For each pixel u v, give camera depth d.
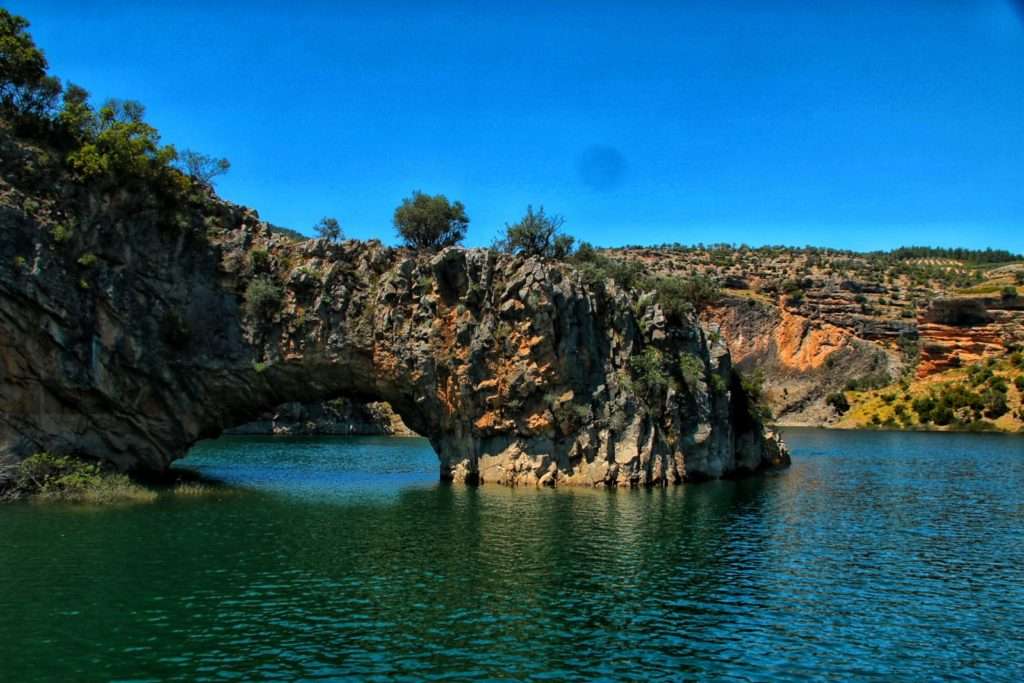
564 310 62.91
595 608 30.72
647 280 79.12
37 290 52.16
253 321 60.84
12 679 23.00
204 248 59.97
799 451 123.00
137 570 34.53
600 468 63.38
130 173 56.50
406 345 63.16
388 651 25.80
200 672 23.80
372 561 37.16
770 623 29.50
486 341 63.03
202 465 82.00
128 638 26.39
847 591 34.06
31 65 55.34
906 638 28.11
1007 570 38.28
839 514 54.47
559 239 73.50
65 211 54.31
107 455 58.16
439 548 40.03
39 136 55.62
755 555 40.50
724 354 78.25
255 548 39.19
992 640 28.02
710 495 61.34
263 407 64.25
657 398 67.44
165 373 58.62
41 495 51.19
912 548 43.19
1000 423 184.88
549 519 48.56
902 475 83.69
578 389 63.62
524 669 24.61
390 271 64.12
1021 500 63.47
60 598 30.31
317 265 62.81
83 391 55.19
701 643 27.19
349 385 64.94
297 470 78.31
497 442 64.88
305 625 28.05
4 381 52.59
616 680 23.95
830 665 25.47
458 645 26.47
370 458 95.75
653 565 37.66
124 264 56.72
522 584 33.78
